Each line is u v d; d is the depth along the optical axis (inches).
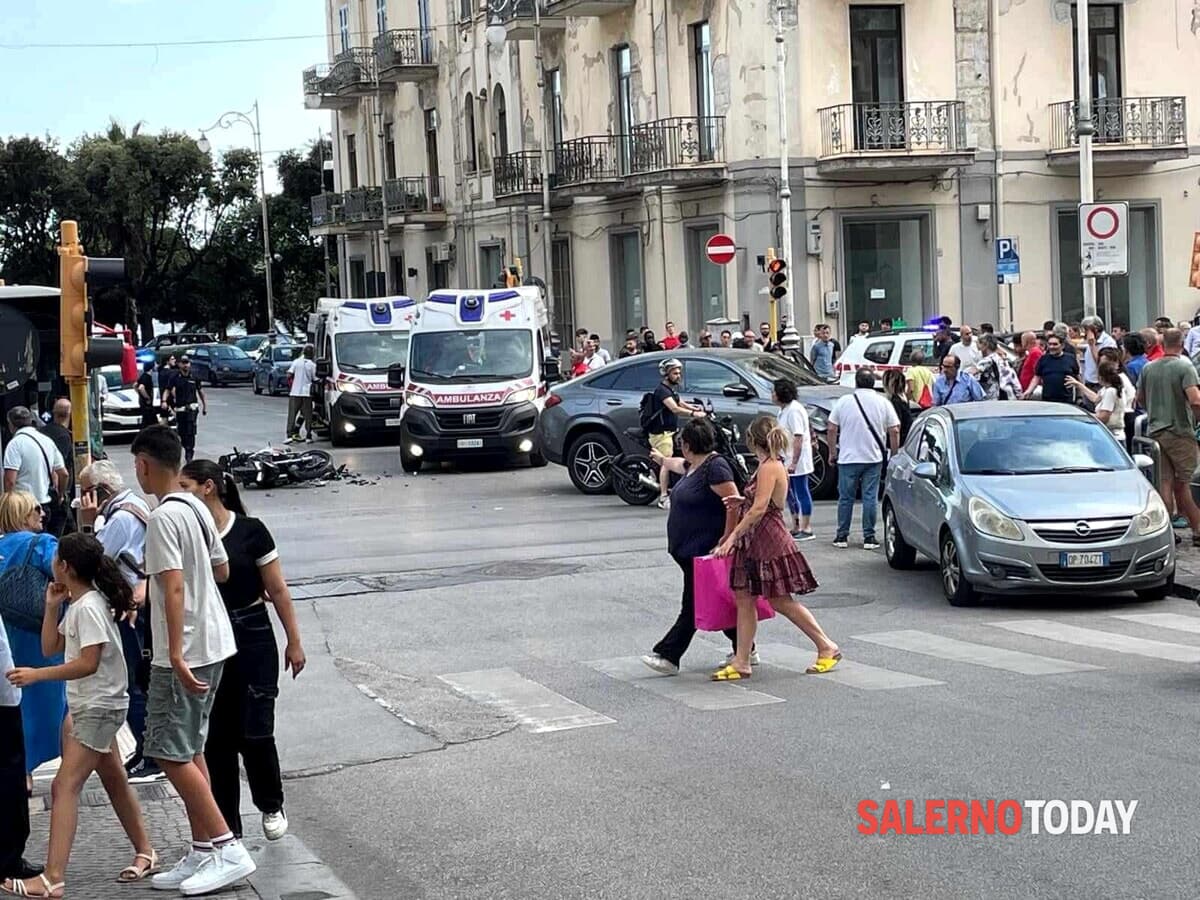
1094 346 955.3
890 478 649.0
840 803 307.1
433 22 2046.0
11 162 2802.7
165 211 2940.5
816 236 1406.3
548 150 1745.8
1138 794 302.2
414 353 1130.7
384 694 445.4
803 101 1396.4
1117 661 446.3
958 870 262.7
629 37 1577.3
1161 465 656.4
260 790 303.1
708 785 327.6
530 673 467.8
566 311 1749.5
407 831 310.3
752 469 827.4
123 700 282.2
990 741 351.6
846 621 538.9
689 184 1464.1
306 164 3230.8
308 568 677.9
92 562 280.5
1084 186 1157.7
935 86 1429.6
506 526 799.7
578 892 263.7
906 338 1088.2
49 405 695.7
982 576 543.8
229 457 1045.8
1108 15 1472.7
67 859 278.7
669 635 458.9
